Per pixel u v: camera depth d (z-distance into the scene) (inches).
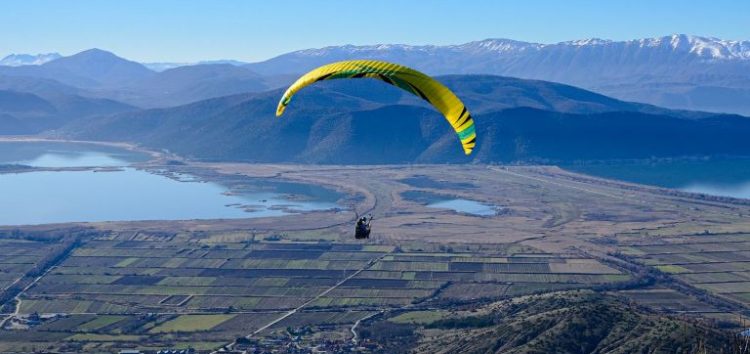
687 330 7032.5
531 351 6939.0
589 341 7145.7
